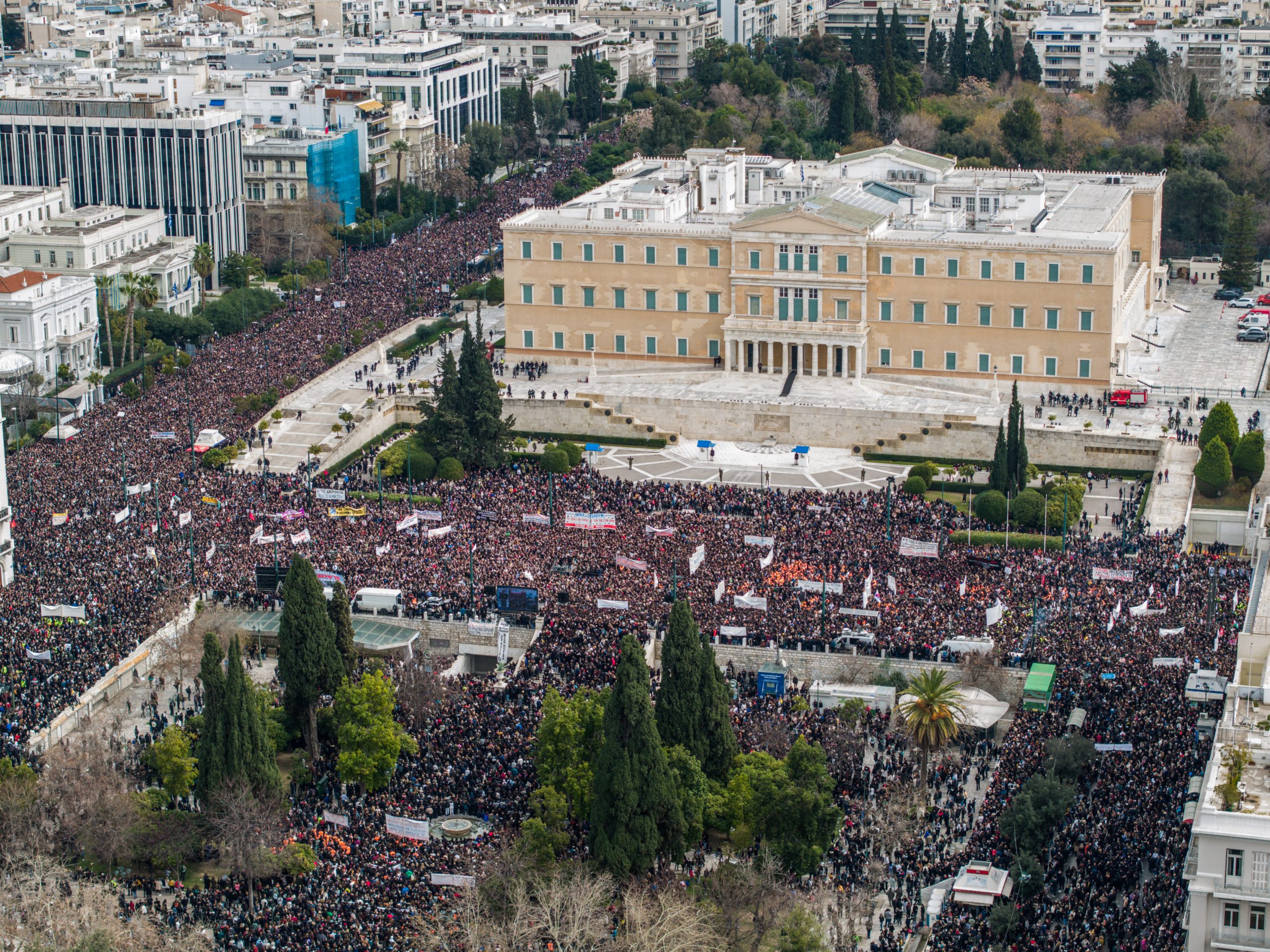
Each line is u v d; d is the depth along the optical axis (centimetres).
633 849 19725
